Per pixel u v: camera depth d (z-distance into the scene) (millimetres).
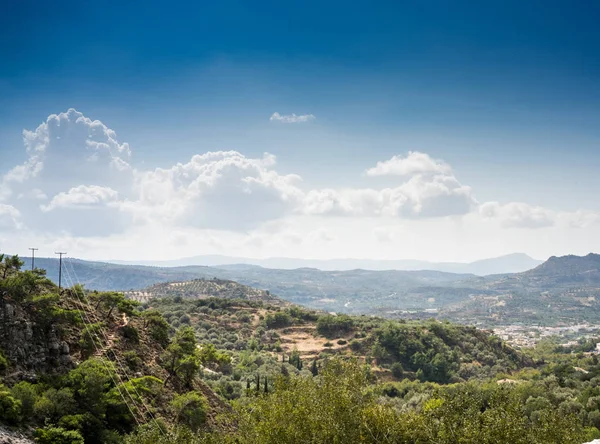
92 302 73625
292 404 42281
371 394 45875
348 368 47344
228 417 59688
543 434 37688
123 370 62031
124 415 54844
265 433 39844
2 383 48031
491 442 33531
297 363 178375
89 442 49375
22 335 54719
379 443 39344
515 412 38062
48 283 68750
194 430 61281
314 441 37844
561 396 123062
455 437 35844
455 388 140500
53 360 55969
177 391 67375
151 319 78188
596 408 108875
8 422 44250
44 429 45719
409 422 40219
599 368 184000
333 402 40594
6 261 62719
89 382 53000
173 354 71812
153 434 47594
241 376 137000
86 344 60531
